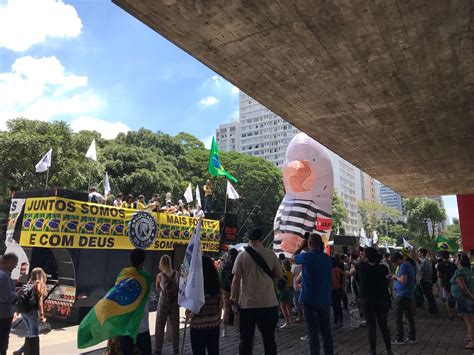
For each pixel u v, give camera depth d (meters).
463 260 6.96
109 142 37.78
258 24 5.65
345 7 5.27
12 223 10.17
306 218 13.16
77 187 25.19
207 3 5.15
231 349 6.84
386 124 10.08
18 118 24.66
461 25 5.73
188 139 48.91
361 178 140.00
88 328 4.05
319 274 5.26
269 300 4.53
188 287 4.36
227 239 15.41
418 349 6.78
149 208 12.07
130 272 4.36
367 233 84.00
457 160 13.77
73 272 9.65
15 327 8.77
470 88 7.94
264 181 46.44
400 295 7.34
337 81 7.60
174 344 6.53
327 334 5.14
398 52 6.53
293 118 9.69
